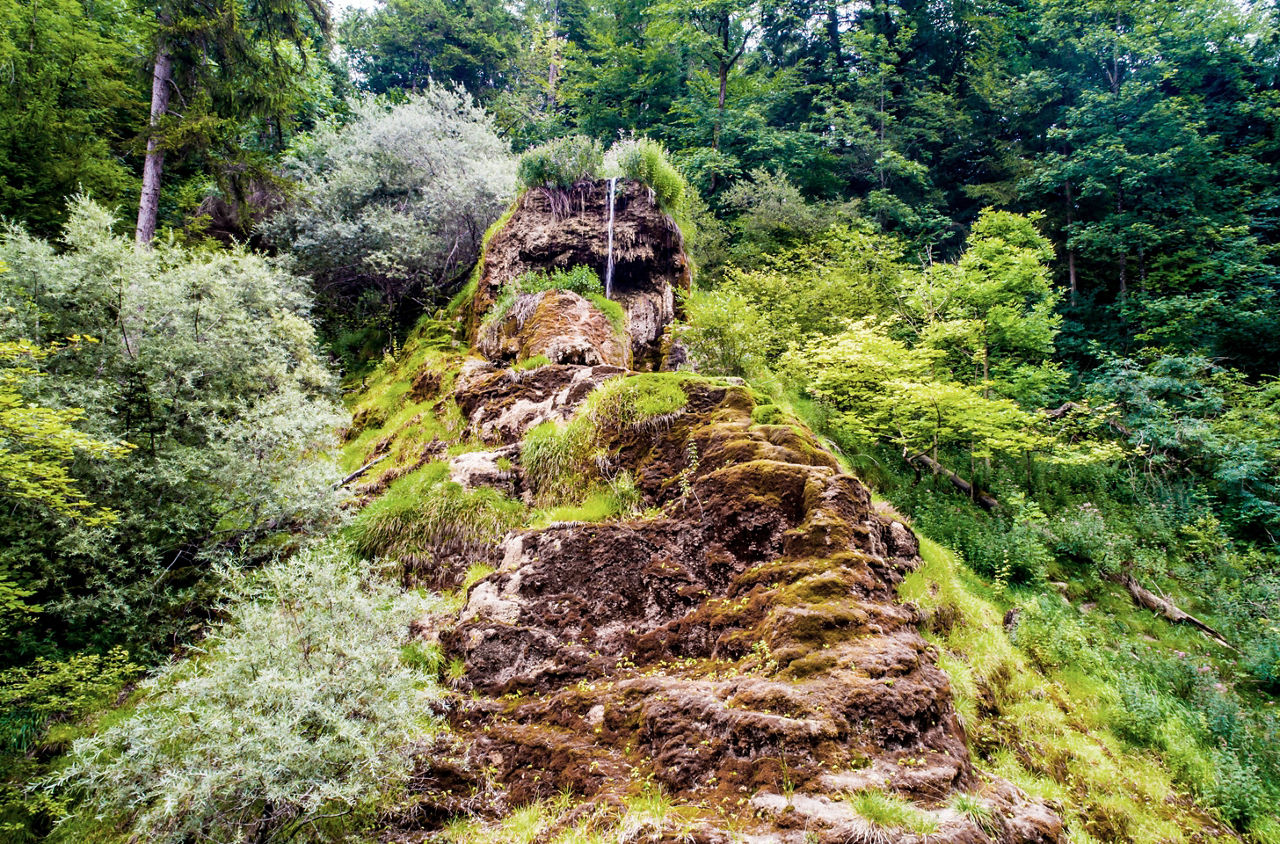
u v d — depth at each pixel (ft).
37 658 19.31
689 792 12.60
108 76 50.83
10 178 41.68
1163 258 58.65
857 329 40.70
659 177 42.78
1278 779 21.31
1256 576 34.32
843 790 11.38
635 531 20.66
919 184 78.79
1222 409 45.34
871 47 86.43
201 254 31.65
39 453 20.02
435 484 25.61
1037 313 46.88
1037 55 82.33
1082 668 24.93
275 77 49.62
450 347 40.32
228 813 12.42
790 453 22.07
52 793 16.55
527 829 12.85
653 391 26.12
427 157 51.21
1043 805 13.35
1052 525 36.14
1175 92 68.08
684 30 77.87
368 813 13.66
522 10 124.47
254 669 13.55
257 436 24.75
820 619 15.60
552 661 17.93
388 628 15.53
